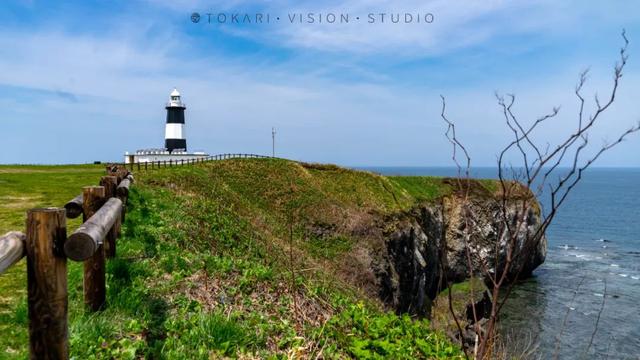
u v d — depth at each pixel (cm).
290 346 777
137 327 712
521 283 5891
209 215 2081
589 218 13700
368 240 4056
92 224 531
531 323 4241
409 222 5072
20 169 4653
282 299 983
